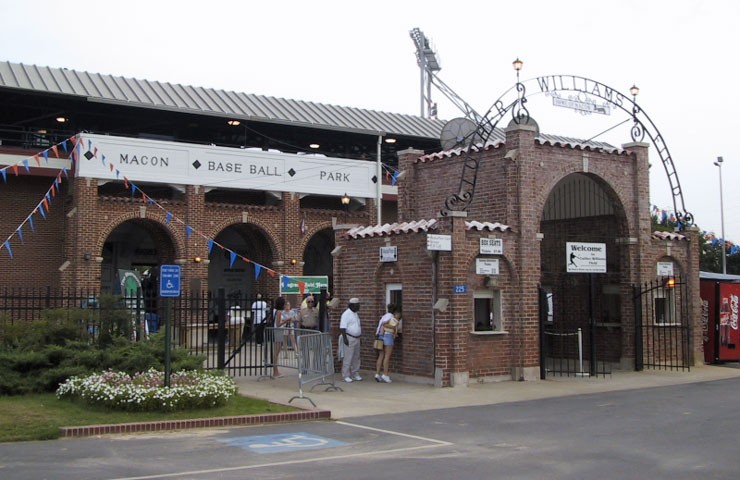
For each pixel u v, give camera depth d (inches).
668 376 791.1
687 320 877.2
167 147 1194.0
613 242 873.5
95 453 403.2
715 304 918.4
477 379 716.0
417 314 723.4
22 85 1149.1
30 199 1179.3
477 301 736.3
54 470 359.6
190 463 379.6
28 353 601.3
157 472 357.4
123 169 1155.3
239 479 344.2
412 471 362.9
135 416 498.9
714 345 912.9
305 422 518.9
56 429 451.5
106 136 1145.4
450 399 623.8
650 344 862.5
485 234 725.9
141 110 1266.0
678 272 890.1
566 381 741.3
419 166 882.8
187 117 1311.5
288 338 859.4
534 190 764.6
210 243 1225.4
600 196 878.4
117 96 1228.5
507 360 738.2
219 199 1366.9
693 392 673.0
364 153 1562.5
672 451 414.9
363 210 1405.0
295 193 1310.3
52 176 1163.3
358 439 452.1
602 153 827.4
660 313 884.0
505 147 772.6
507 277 744.3
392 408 579.2
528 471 364.8
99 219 1135.6
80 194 1119.0
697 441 444.8
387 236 757.9
